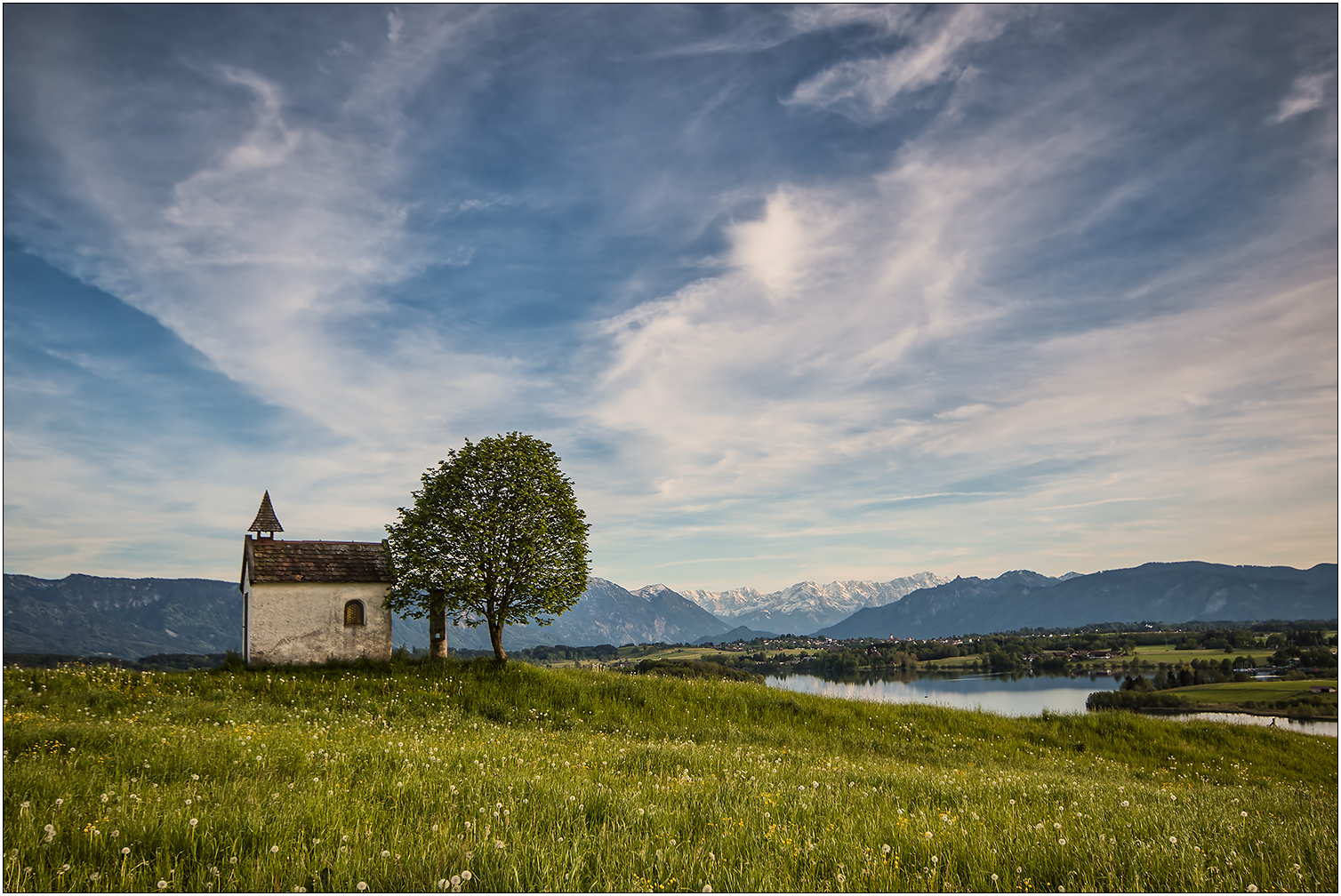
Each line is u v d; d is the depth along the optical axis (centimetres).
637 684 3269
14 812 713
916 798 1114
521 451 3709
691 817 846
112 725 1474
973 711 3362
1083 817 955
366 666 3431
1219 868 727
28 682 2523
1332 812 1166
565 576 3609
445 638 3750
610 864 640
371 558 3853
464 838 669
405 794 899
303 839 677
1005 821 911
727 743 2206
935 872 647
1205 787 1820
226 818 705
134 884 565
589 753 1491
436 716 2431
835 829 801
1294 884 688
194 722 1884
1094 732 3086
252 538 3803
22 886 545
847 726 2884
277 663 3497
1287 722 6775
